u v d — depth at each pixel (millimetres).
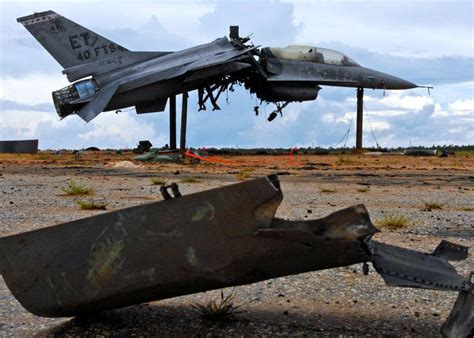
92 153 55781
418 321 4906
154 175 26125
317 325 4766
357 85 50469
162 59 47906
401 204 14969
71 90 46344
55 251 4297
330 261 3961
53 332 4582
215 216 4023
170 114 52125
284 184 21297
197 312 5078
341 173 28578
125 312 5047
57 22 47875
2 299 5684
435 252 4867
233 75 49156
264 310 5211
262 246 3941
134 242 4148
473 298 4039
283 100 49719
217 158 44406
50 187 19406
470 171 31312
